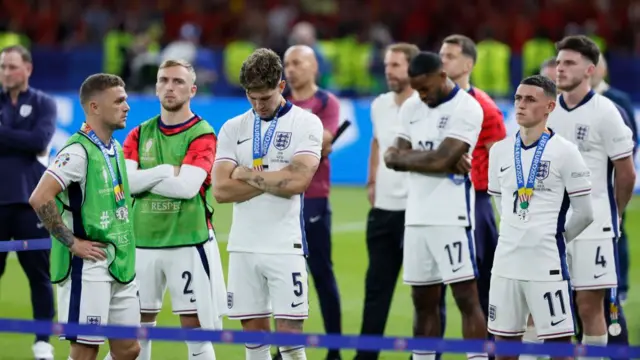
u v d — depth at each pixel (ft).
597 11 313.73
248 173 69.77
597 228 78.89
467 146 76.02
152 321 76.33
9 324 59.11
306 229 90.17
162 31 293.84
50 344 89.61
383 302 87.66
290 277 69.87
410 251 78.43
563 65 78.28
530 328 81.87
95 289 67.31
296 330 70.13
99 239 67.56
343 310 108.27
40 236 90.84
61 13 310.45
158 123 76.13
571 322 69.67
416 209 77.66
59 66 241.76
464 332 77.56
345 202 183.32
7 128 88.63
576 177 69.10
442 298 86.17
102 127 68.33
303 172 69.46
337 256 138.00
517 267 69.92
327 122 92.99
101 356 88.28
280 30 292.61
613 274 79.25
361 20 293.23
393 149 78.23
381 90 238.27
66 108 196.44
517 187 70.33
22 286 119.55
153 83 233.76
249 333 58.13
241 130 71.46
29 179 90.33
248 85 69.00
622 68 229.45
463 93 77.77
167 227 74.33
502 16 314.76
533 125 69.87
